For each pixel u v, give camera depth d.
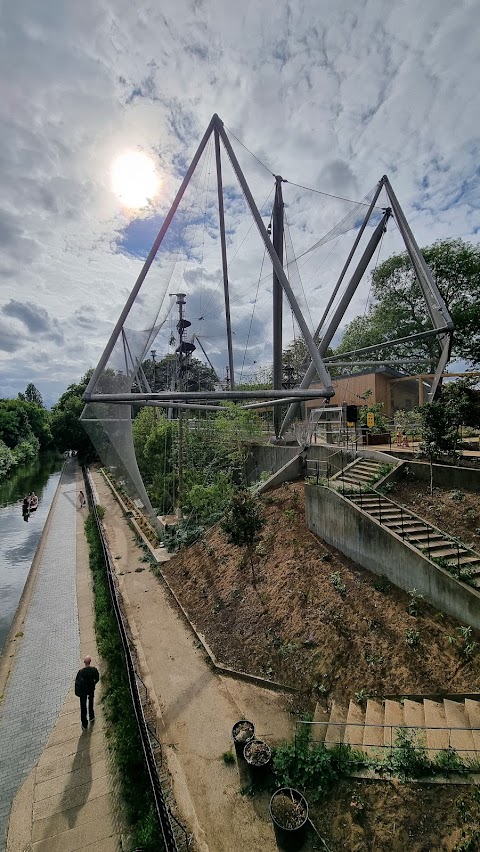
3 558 23.25
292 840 6.30
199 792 7.33
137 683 9.68
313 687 9.46
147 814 6.86
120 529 24.41
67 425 58.56
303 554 13.50
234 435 23.75
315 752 7.54
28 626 14.18
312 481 15.12
